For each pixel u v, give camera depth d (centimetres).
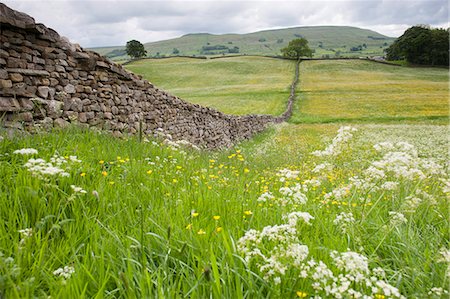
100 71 933
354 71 9088
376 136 2328
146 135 1036
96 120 890
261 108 4659
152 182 456
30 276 236
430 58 10300
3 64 665
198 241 288
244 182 527
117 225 321
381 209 439
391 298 210
